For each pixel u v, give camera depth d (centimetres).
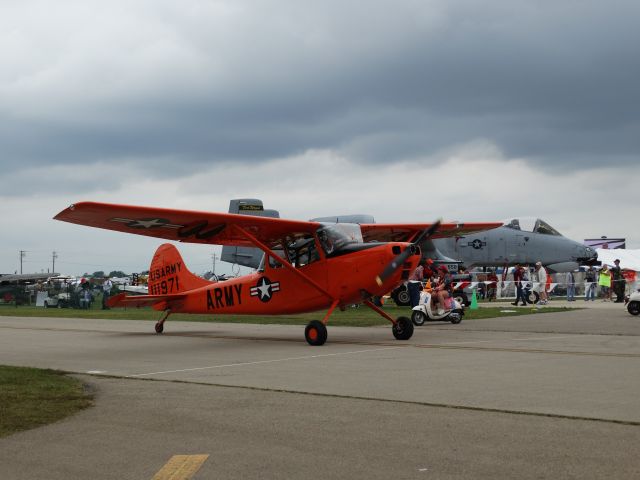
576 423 581
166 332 1767
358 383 823
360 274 1374
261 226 1428
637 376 859
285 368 981
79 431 578
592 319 1947
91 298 3869
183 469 461
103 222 1383
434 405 670
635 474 434
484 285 3941
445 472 445
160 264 1759
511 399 700
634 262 4425
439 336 1495
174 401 715
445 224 1769
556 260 4022
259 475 445
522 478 430
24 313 2784
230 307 1603
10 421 618
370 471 450
